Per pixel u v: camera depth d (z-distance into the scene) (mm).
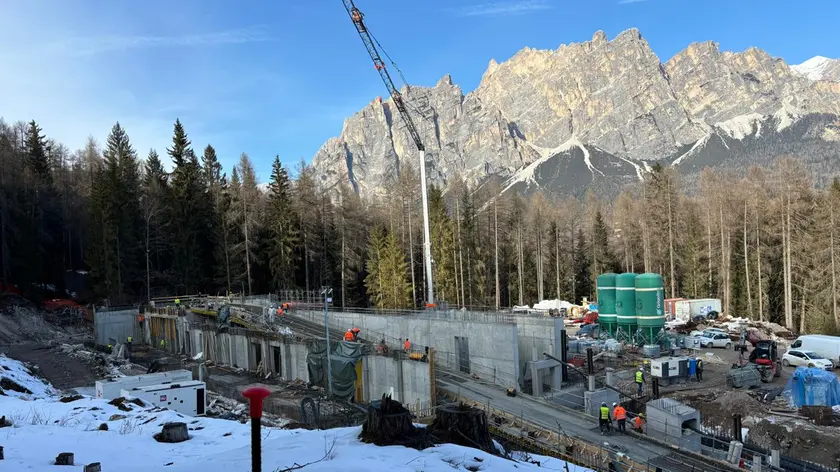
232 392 38688
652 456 21969
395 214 85625
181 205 73562
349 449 10375
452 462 9812
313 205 80188
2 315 61469
